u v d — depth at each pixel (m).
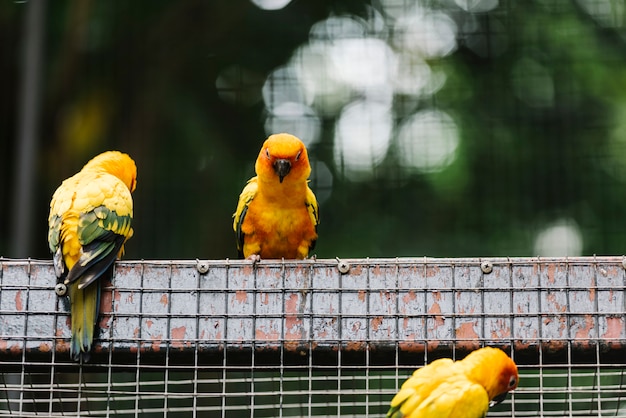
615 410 7.51
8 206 15.54
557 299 6.50
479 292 6.52
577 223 14.65
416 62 15.45
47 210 15.88
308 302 6.54
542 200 14.80
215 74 16.22
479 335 6.48
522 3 15.53
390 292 6.54
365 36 15.60
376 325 6.50
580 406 9.45
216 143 15.79
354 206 14.87
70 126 16.14
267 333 6.50
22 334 6.55
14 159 15.55
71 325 6.50
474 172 14.92
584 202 14.75
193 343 6.50
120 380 11.30
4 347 6.52
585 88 15.16
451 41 15.52
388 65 15.46
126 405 11.22
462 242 14.61
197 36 16.42
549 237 14.64
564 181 14.84
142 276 6.61
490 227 14.71
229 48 16.23
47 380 11.30
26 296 6.60
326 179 14.97
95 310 6.50
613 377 9.18
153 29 16.47
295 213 8.02
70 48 16.11
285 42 15.98
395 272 6.56
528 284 6.52
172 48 16.44
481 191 14.84
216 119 16.00
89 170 7.71
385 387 8.70
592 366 6.45
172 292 6.58
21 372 6.54
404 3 15.63
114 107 16.28
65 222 6.88
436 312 6.50
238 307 6.55
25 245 14.41
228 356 6.55
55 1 16.41
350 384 8.74
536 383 9.50
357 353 6.52
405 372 7.21
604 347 6.43
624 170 14.73
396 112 15.21
